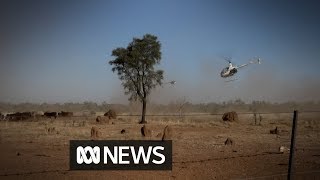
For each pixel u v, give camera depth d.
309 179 14.80
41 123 49.25
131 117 70.44
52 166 17.77
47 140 28.25
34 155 21.03
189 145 26.38
